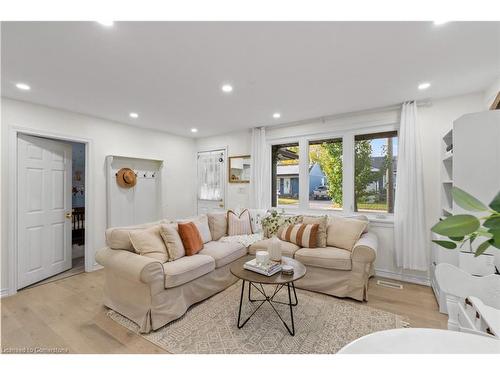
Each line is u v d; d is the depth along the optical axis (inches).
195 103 123.0
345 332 79.6
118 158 155.9
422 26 64.2
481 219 16.3
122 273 83.8
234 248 120.6
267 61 82.3
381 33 67.2
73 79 94.3
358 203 143.0
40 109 121.1
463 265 81.8
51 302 101.3
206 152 205.5
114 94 110.1
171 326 83.4
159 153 182.5
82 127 137.6
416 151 118.0
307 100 119.4
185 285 92.2
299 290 111.7
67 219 139.8
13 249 110.3
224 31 66.1
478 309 45.4
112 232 96.7
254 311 92.7
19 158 114.8
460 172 86.5
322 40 70.4
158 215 182.1
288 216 140.7
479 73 91.4
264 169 170.2
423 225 117.1
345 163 143.5
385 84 101.3
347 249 112.6
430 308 94.9
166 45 72.6
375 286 116.3
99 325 84.1
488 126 82.7
